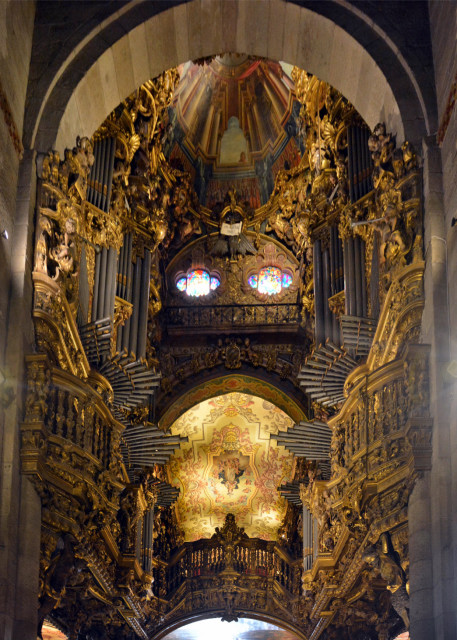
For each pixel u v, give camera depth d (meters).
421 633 13.29
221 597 31.59
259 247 31.33
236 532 32.59
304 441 20.88
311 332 28.94
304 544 27.00
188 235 31.16
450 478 13.38
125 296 22.06
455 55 14.58
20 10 15.83
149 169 24.12
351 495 15.98
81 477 15.27
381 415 15.69
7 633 13.01
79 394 15.63
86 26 16.72
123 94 17.84
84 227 19.23
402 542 14.95
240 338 30.20
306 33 17.48
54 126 15.94
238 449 32.41
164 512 31.98
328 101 22.75
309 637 29.97
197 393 30.06
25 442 13.93
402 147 15.64
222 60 28.97
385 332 16.14
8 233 14.45
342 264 22.50
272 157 30.64
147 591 25.78
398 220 15.31
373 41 16.66
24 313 14.38
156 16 17.08
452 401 13.53
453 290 13.87
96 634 26.06
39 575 15.00
